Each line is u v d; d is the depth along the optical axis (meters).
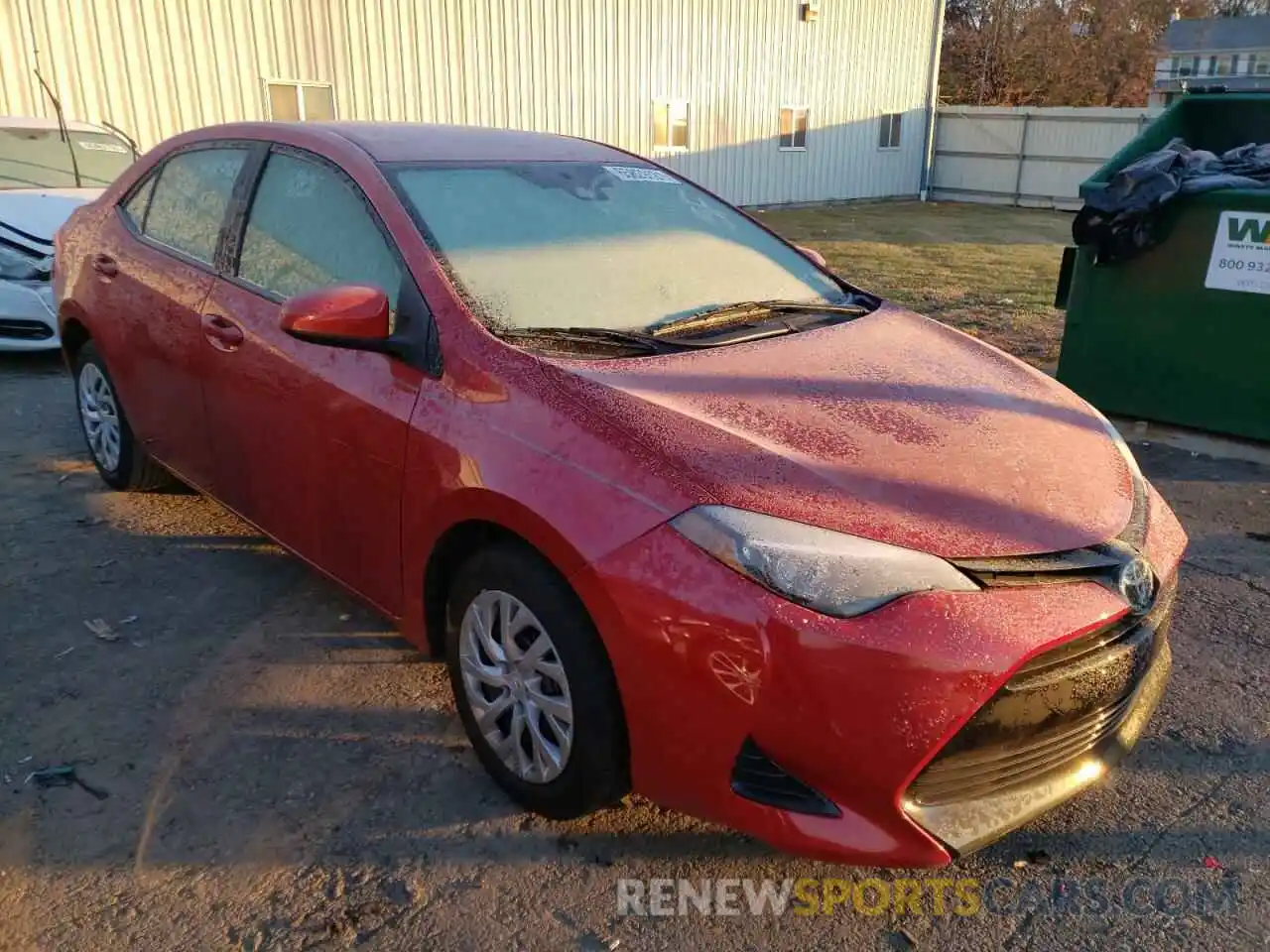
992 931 2.37
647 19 18.59
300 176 3.46
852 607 2.07
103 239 4.40
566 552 2.32
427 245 2.96
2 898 2.35
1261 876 2.56
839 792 2.13
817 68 22.62
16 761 2.83
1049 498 2.41
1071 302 6.17
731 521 2.16
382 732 3.03
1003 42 38.38
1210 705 3.30
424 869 2.49
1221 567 4.36
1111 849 2.65
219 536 4.34
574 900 2.41
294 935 2.27
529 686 2.55
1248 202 5.36
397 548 2.89
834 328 3.26
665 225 3.58
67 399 6.34
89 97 12.27
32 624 3.57
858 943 2.33
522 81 16.81
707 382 2.67
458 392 2.67
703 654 2.14
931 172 26.94
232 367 3.46
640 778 2.37
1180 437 5.98
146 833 2.57
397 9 14.95
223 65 13.36
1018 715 2.16
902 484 2.32
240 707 3.13
